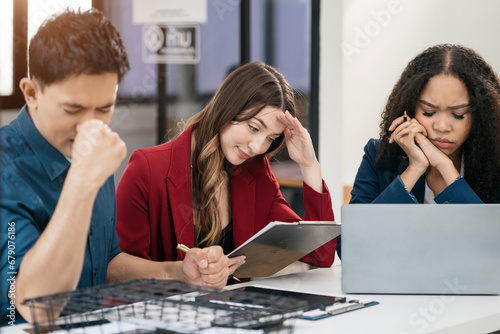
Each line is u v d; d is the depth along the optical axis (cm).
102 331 101
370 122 259
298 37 294
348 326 112
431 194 179
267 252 143
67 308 105
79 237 105
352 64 266
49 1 160
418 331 111
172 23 283
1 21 157
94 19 117
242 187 172
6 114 157
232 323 97
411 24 233
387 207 137
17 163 119
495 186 182
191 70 289
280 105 162
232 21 295
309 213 170
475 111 177
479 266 138
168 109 282
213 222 166
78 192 104
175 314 111
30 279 105
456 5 223
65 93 114
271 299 107
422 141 174
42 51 114
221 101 162
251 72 161
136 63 277
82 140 105
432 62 179
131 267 143
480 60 179
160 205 164
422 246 138
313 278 157
